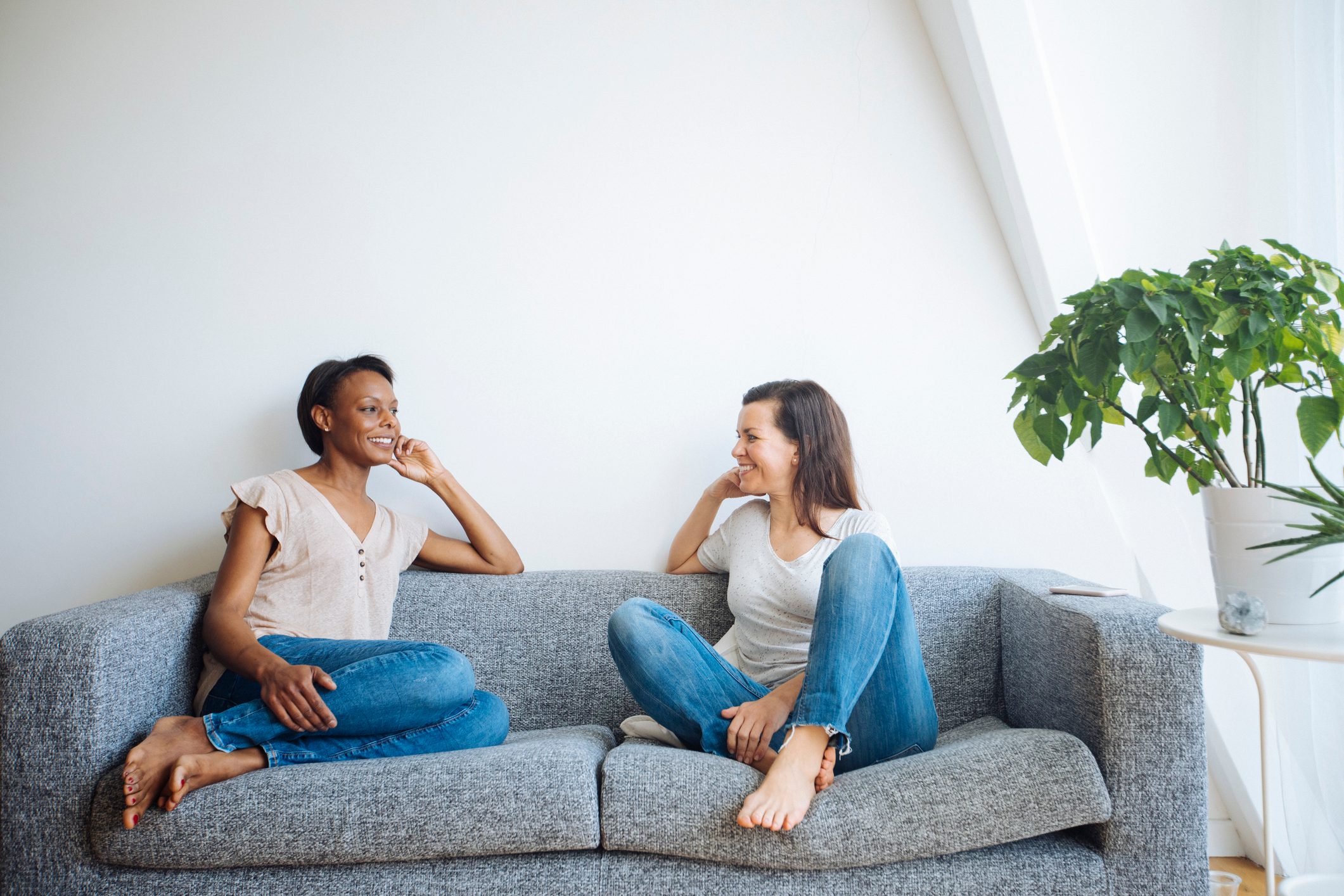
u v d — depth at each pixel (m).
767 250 1.96
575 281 1.96
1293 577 1.17
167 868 1.20
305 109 1.98
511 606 1.75
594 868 1.19
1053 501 1.93
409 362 1.95
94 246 1.95
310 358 1.94
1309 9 1.57
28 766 1.22
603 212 1.97
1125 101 1.92
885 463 1.94
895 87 1.96
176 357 1.94
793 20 1.98
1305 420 1.19
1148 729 1.21
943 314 1.95
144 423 1.94
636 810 1.18
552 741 1.35
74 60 1.97
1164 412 1.26
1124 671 1.22
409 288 1.96
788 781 1.14
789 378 1.94
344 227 1.96
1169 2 1.89
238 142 1.97
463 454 1.94
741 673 1.43
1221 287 1.26
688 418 1.94
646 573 1.81
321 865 1.20
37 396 1.94
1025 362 1.36
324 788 1.19
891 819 1.15
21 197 1.95
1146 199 1.92
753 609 1.58
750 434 1.63
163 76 1.97
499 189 1.97
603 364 1.95
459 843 1.18
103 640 1.25
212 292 1.95
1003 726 1.53
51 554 1.92
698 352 1.95
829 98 1.97
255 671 1.34
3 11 1.96
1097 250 1.92
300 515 1.60
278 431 1.94
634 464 1.94
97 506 1.93
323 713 1.29
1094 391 1.32
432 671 1.37
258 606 1.56
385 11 1.98
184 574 1.92
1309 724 1.56
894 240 1.96
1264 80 1.78
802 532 1.62
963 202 1.95
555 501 1.94
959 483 1.94
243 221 1.96
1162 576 1.90
